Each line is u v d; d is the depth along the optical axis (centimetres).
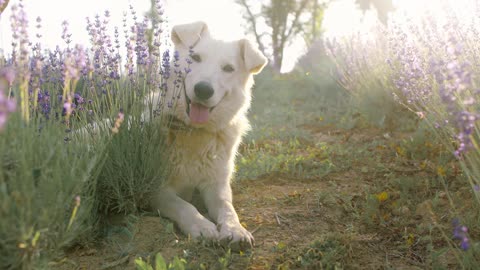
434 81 105
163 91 112
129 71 107
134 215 104
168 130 113
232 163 127
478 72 105
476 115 73
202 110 116
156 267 81
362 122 212
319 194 121
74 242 93
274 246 96
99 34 102
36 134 76
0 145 67
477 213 103
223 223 100
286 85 313
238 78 127
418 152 151
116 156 101
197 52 123
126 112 103
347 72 254
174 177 116
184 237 98
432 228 100
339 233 99
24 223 63
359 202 118
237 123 128
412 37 146
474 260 83
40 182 70
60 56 100
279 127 221
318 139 194
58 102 89
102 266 88
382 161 150
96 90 105
